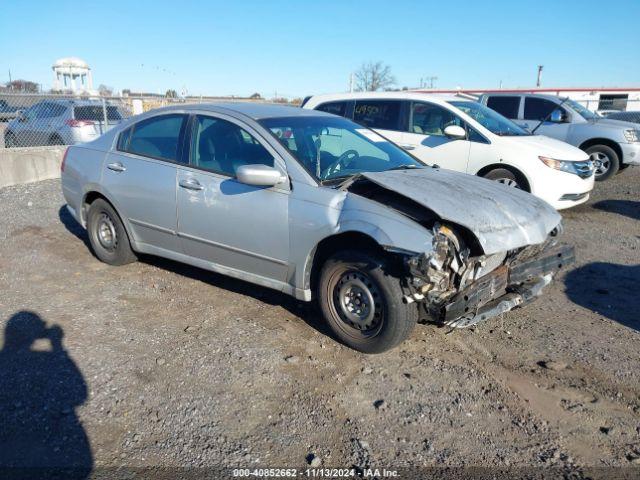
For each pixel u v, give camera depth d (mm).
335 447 3045
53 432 3113
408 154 5160
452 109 8352
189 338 4203
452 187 4043
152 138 5199
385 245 3594
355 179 4203
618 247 6836
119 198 5309
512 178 7914
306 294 4191
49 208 8297
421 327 4445
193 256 4918
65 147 11344
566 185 7785
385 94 9039
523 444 3090
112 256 5664
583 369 3854
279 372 3754
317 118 5012
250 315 4617
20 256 6047
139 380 3629
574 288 5363
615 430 3219
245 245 4422
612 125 11500
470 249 3705
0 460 2887
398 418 3297
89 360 3854
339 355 3990
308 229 4020
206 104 4988
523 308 4867
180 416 3273
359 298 3918
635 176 12648
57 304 4781
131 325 4410
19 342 4094
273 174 4074
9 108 13008
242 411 3334
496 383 3674
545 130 11992
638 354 4066
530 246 4051
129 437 3092
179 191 4777
